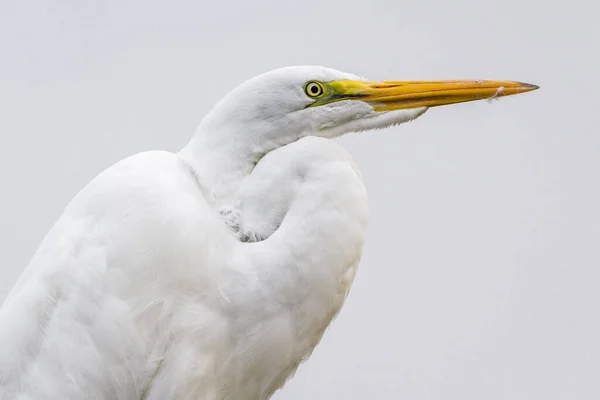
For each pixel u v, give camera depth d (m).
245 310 7.48
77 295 7.21
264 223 7.77
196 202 7.56
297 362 7.89
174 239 7.34
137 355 7.24
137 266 7.28
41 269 7.36
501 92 8.51
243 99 8.05
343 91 8.29
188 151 8.07
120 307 7.21
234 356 7.56
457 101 8.45
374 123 8.41
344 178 7.67
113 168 7.71
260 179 7.82
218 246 7.48
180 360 7.34
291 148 7.82
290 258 7.52
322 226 7.56
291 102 8.12
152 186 7.49
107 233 7.34
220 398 7.66
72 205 7.67
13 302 7.34
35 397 7.10
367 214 7.77
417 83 8.48
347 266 7.67
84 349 7.14
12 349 7.18
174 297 7.34
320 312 7.66
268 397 7.97
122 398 7.26
